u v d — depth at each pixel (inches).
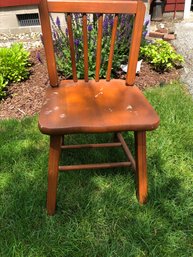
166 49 107.3
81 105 47.2
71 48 52.9
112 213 51.4
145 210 51.9
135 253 45.2
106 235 48.2
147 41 122.7
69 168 52.6
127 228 49.0
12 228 49.0
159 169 60.7
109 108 46.5
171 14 179.9
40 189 56.2
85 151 66.1
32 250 45.4
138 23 50.5
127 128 43.3
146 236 47.5
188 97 87.8
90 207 52.6
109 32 90.0
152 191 55.1
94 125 42.4
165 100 83.7
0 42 141.1
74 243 46.9
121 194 55.2
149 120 44.1
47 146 68.5
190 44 132.3
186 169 61.2
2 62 96.0
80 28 91.1
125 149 58.8
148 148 65.9
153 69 106.3
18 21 156.5
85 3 50.0
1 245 46.3
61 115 44.6
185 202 52.9
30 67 106.9
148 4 152.6
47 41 50.5
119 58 97.6
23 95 91.9
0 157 64.9
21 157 65.0
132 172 60.0
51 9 49.3
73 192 55.7
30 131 74.2
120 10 50.6
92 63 91.9
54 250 45.4
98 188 57.1
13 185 57.5
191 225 49.4
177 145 67.1
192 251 45.8
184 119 75.6
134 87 54.3
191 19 177.8
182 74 104.4
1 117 82.7
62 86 53.9
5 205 53.2
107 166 53.9
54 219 50.8
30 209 51.9
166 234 47.8
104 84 54.9
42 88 94.7
